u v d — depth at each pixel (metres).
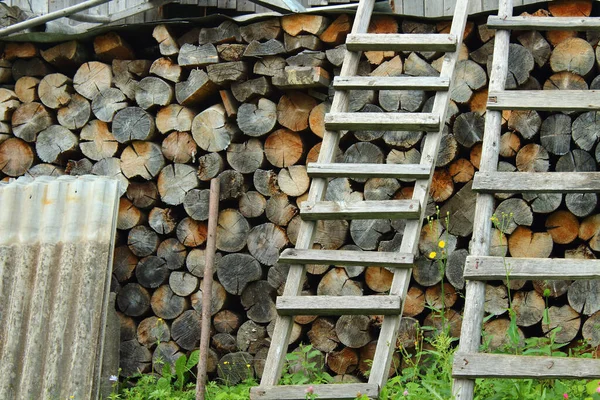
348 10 5.66
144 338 6.04
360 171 4.84
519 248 5.45
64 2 6.74
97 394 5.24
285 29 5.81
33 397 5.25
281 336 4.65
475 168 5.57
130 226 6.12
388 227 5.61
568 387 4.44
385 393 4.54
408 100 5.64
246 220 5.90
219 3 6.67
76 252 5.45
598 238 5.28
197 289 5.98
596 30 4.93
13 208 5.60
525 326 5.41
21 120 6.34
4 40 6.37
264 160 5.91
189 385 5.64
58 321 5.32
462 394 4.16
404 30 5.76
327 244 5.75
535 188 4.47
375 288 5.66
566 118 5.36
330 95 5.79
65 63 6.39
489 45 5.55
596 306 5.25
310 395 4.37
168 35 6.03
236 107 5.99
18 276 5.47
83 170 6.24
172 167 6.04
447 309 5.58
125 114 6.10
